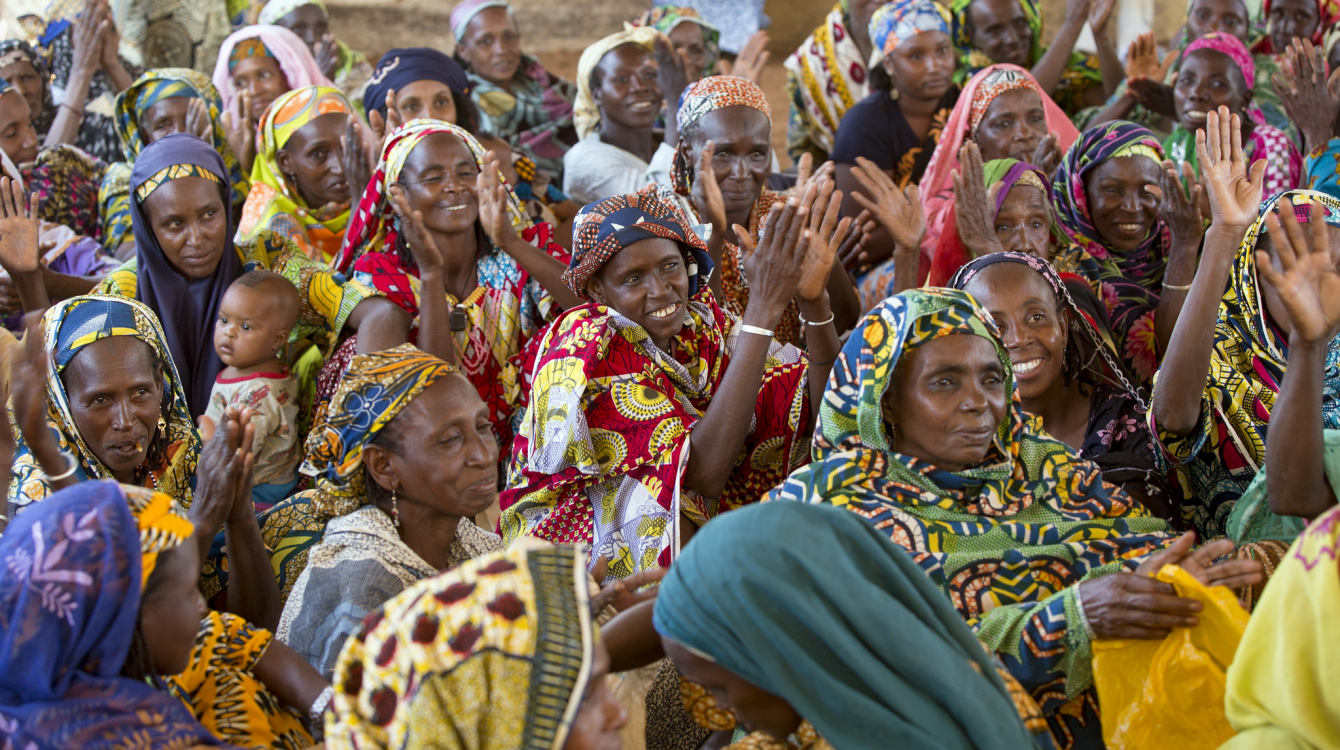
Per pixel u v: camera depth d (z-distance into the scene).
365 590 2.57
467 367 4.21
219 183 4.31
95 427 3.10
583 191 5.86
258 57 6.14
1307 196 3.27
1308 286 2.42
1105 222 4.45
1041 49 6.66
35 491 2.89
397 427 2.68
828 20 6.77
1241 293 3.24
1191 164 5.41
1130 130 4.41
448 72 5.59
